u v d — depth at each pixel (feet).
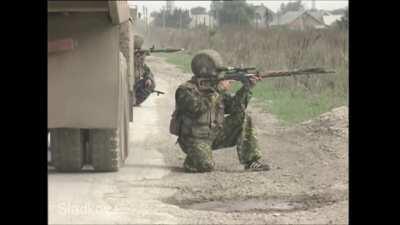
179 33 343.05
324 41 157.48
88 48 53.36
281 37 187.42
